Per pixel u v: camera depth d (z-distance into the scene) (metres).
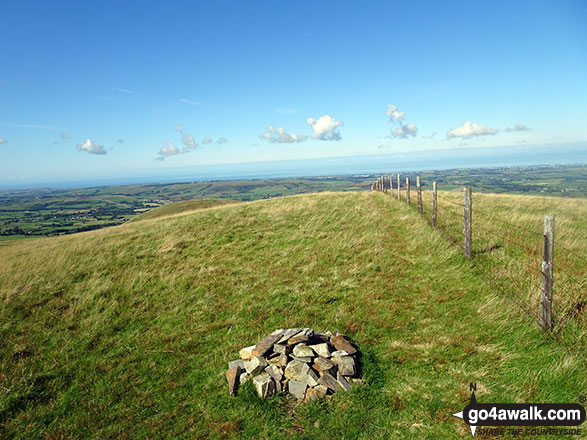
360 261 11.02
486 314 7.00
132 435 5.02
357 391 5.16
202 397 5.66
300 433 4.63
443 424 4.47
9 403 5.76
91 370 6.70
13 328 8.31
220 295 9.58
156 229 17.11
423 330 6.91
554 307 6.52
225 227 16.34
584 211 15.31
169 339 7.64
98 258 12.75
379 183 36.25
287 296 9.16
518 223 12.73
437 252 10.88
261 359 5.93
